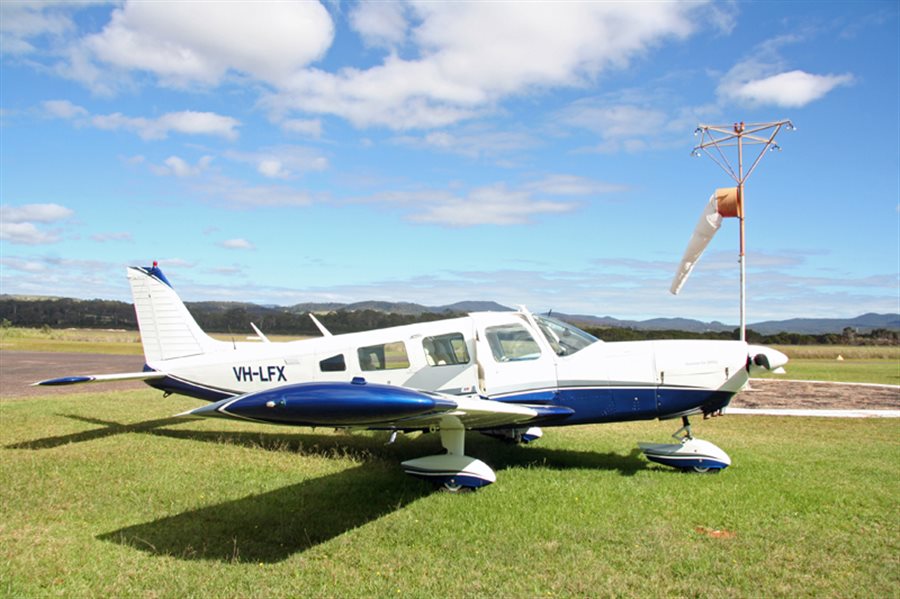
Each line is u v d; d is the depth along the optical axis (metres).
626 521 4.46
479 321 6.56
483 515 4.61
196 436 7.84
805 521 4.50
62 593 3.25
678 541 4.05
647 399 6.14
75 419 9.10
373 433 8.29
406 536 4.14
